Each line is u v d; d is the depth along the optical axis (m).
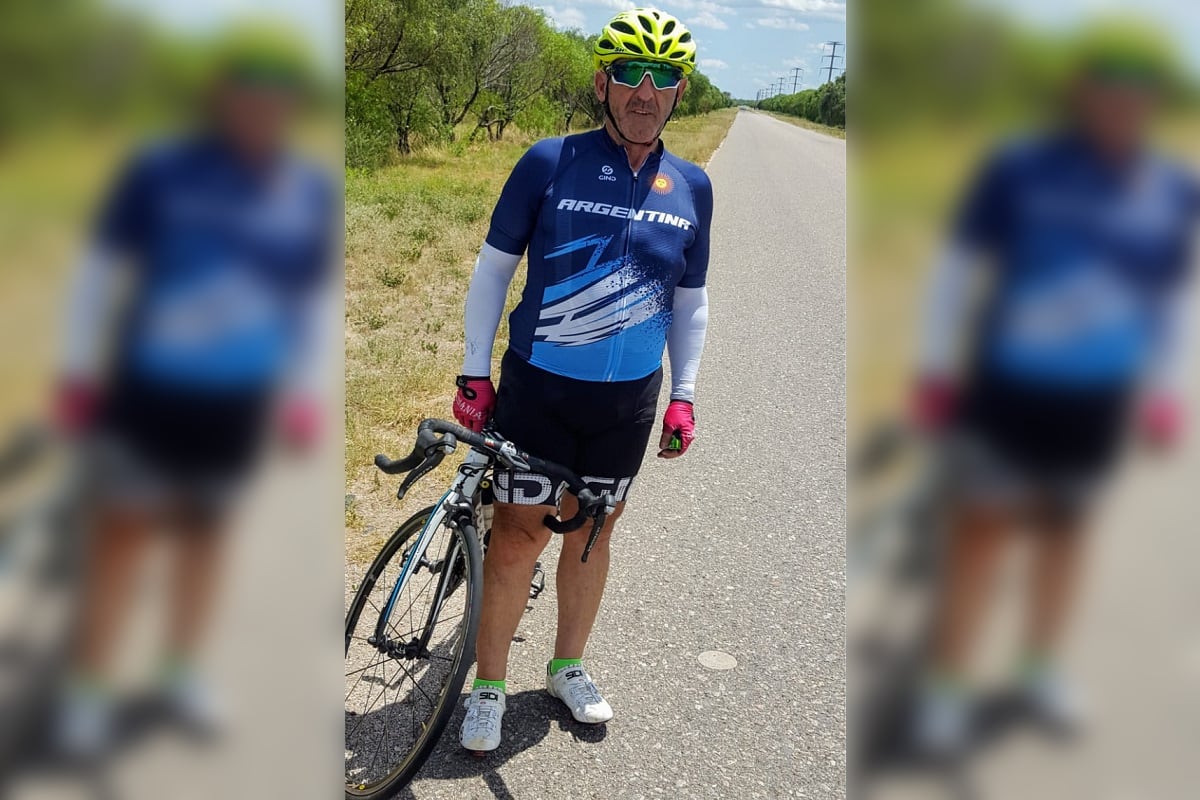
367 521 3.31
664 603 3.07
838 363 6.25
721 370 5.93
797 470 4.33
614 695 2.56
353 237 8.84
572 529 1.95
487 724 2.25
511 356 2.14
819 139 45.75
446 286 7.43
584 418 2.12
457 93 23.70
